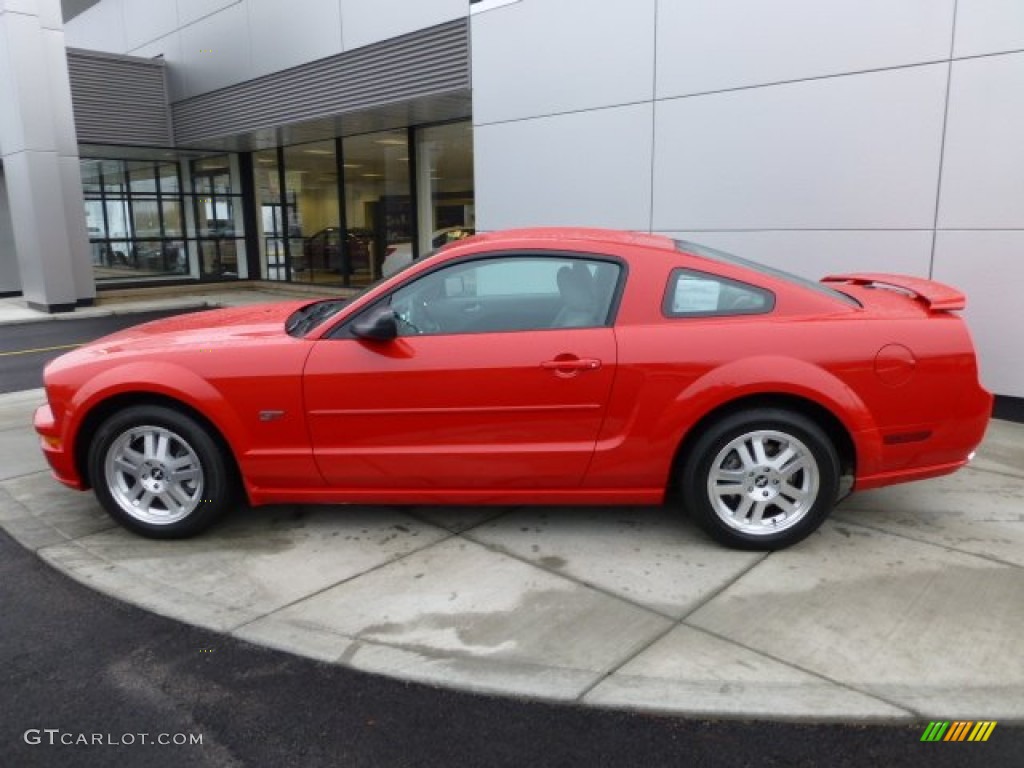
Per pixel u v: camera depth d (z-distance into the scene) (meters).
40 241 14.59
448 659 3.07
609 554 3.94
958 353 3.79
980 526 4.21
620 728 2.68
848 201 6.58
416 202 14.41
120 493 4.16
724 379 3.72
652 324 3.83
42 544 4.18
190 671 3.04
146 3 17.56
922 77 6.07
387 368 3.84
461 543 4.10
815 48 6.58
